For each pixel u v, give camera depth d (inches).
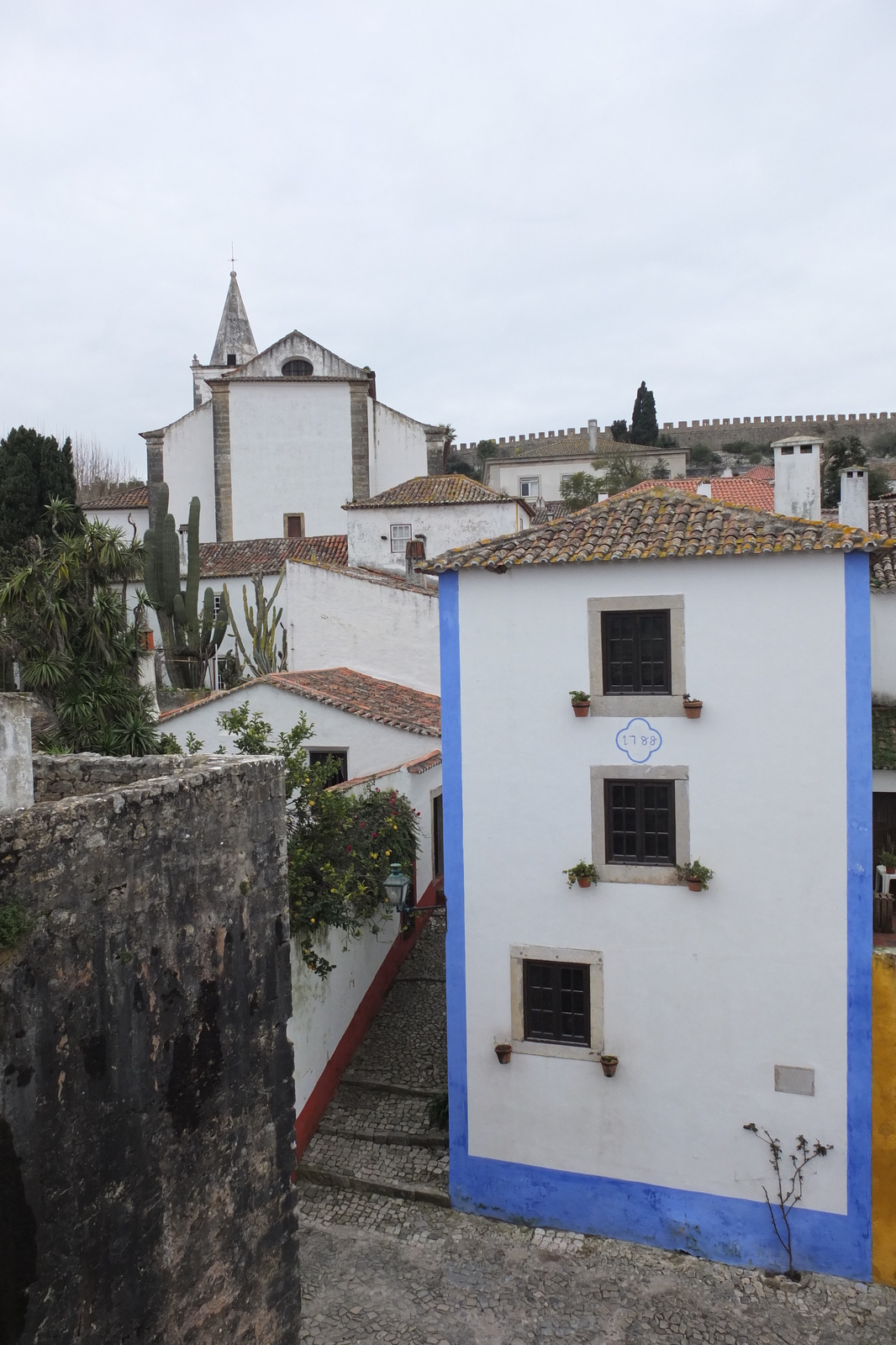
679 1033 450.0
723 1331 402.0
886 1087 426.6
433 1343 397.4
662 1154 454.3
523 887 471.2
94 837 241.1
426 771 735.7
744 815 438.3
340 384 1584.6
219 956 286.8
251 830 302.7
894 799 597.0
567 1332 402.9
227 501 1581.0
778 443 630.5
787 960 434.3
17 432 1021.8
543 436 2630.4
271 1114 310.8
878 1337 397.1
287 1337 315.3
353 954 608.1
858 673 421.7
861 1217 428.1
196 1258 276.4
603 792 456.8
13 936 216.4
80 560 568.1
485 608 472.4
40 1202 225.6
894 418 2549.2
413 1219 479.8
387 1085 568.4
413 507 1218.6
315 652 1026.7
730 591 435.8
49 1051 227.8
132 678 596.7
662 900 450.3
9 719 233.3
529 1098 473.7
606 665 458.0
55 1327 229.5
